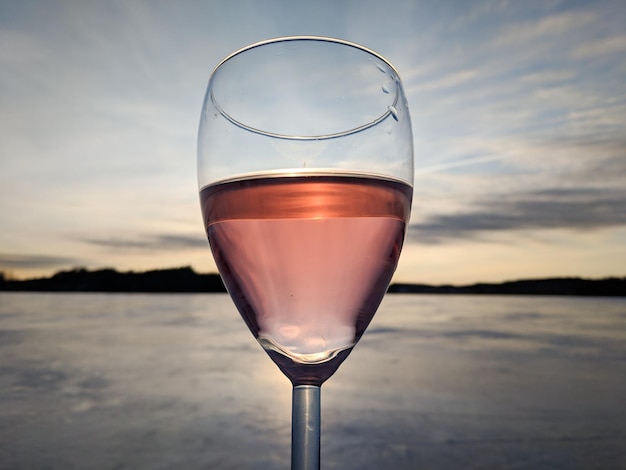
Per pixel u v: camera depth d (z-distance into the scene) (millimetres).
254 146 147
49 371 937
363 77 160
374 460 534
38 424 655
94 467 519
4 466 525
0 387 831
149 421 660
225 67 160
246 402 742
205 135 163
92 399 759
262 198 143
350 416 684
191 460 537
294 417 137
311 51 159
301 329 141
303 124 157
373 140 152
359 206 144
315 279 141
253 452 557
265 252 142
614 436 616
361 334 148
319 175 143
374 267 146
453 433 622
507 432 626
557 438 611
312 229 141
